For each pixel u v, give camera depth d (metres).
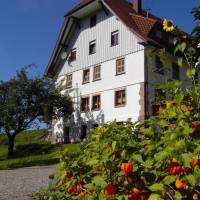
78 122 32.38
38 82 28.27
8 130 27.75
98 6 31.61
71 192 3.36
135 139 3.13
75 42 34.09
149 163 2.56
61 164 3.56
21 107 27.50
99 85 30.94
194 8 3.99
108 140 3.03
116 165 2.81
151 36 28.98
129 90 28.27
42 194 5.43
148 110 26.88
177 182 2.35
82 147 3.69
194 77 3.31
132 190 2.53
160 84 3.11
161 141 2.61
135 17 30.80
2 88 27.34
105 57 30.81
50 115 28.58
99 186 2.78
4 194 10.09
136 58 28.16
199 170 2.28
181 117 2.80
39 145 32.84
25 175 15.15
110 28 30.78
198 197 2.31
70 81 34.00
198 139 2.55
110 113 29.50
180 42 3.71
